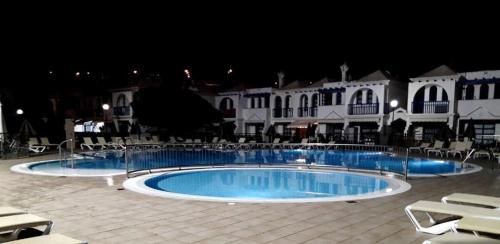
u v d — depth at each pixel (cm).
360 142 2841
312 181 1288
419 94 2792
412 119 2773
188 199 773
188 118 3509
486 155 2064
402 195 849
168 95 3497
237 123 4081
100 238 508
